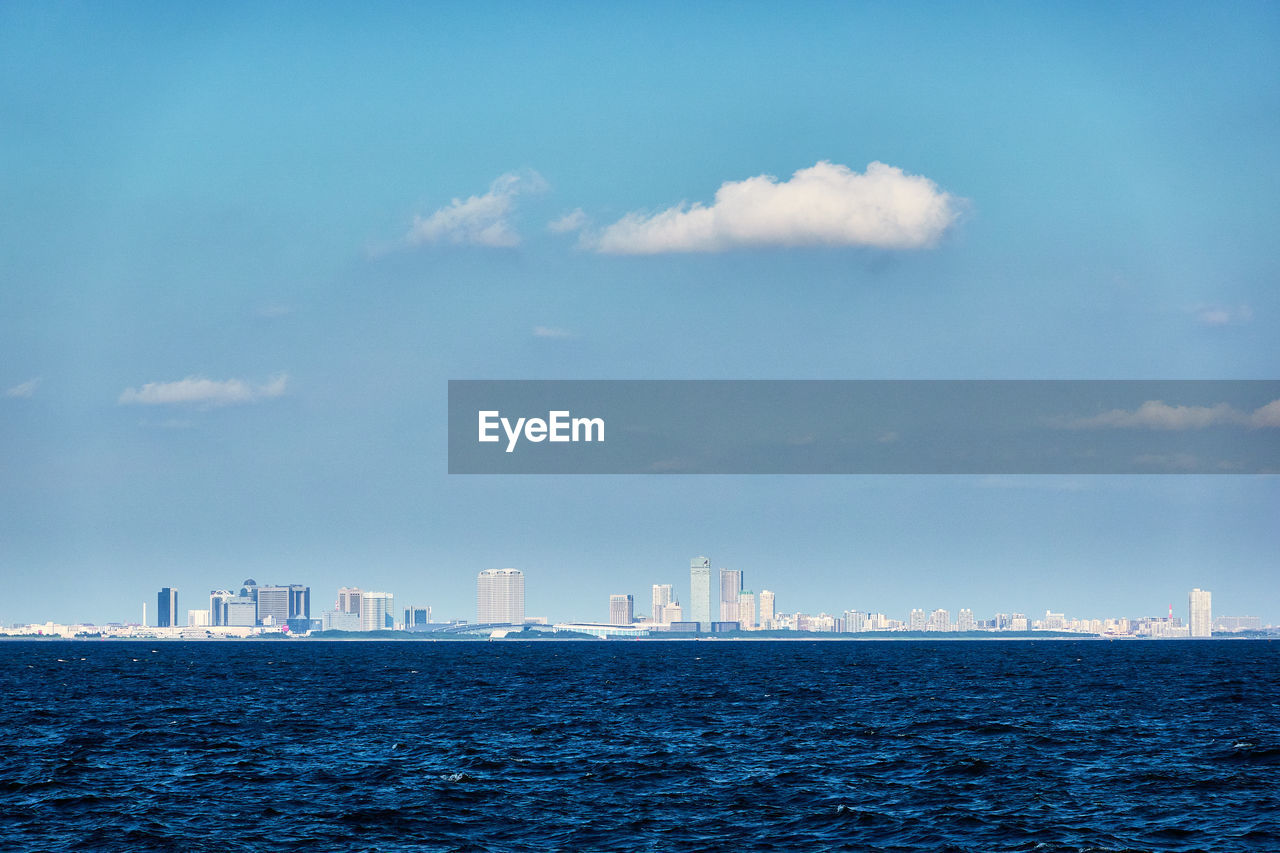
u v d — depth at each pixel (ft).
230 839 308.81
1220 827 317.42
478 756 441.27
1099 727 537.65
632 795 363.15
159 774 403.95
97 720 593.83
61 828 321.11
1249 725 549.13
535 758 438.40
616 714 618.44
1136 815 332.19
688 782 384.68
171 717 610.65
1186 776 390.01
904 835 310.86
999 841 304.09
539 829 319.68
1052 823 322.55
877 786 376.68
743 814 335.47
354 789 373.81
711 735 510.99
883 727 541.75
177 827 321.73
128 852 296.92
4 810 342.85
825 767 415.03
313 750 464.65
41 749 470.80
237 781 388.98
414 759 437.58
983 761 418.51
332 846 302.25
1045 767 411.54
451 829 319.68
